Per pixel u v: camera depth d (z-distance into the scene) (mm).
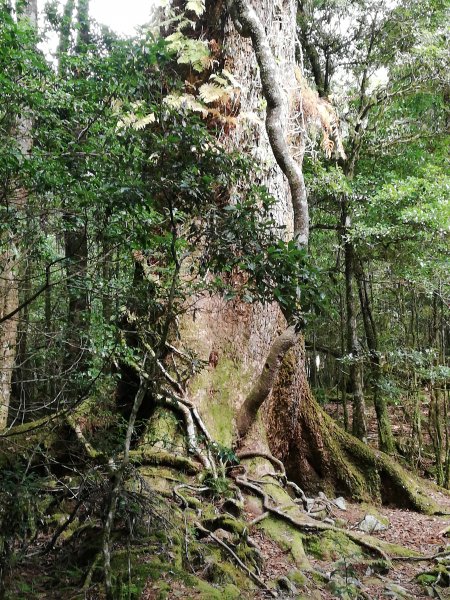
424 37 10836
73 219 4379
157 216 4262
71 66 4227
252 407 7352
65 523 4578
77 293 5074
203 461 6570
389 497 8758
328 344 17359
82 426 6539
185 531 5223
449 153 12281
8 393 8000
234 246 4055
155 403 7137
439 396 10969
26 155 4121
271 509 6426
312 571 5574
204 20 8125
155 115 3963
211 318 7645
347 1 11516
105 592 3781
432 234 9523
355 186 11250
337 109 11477
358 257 11562
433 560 6324
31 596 4012
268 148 8000
